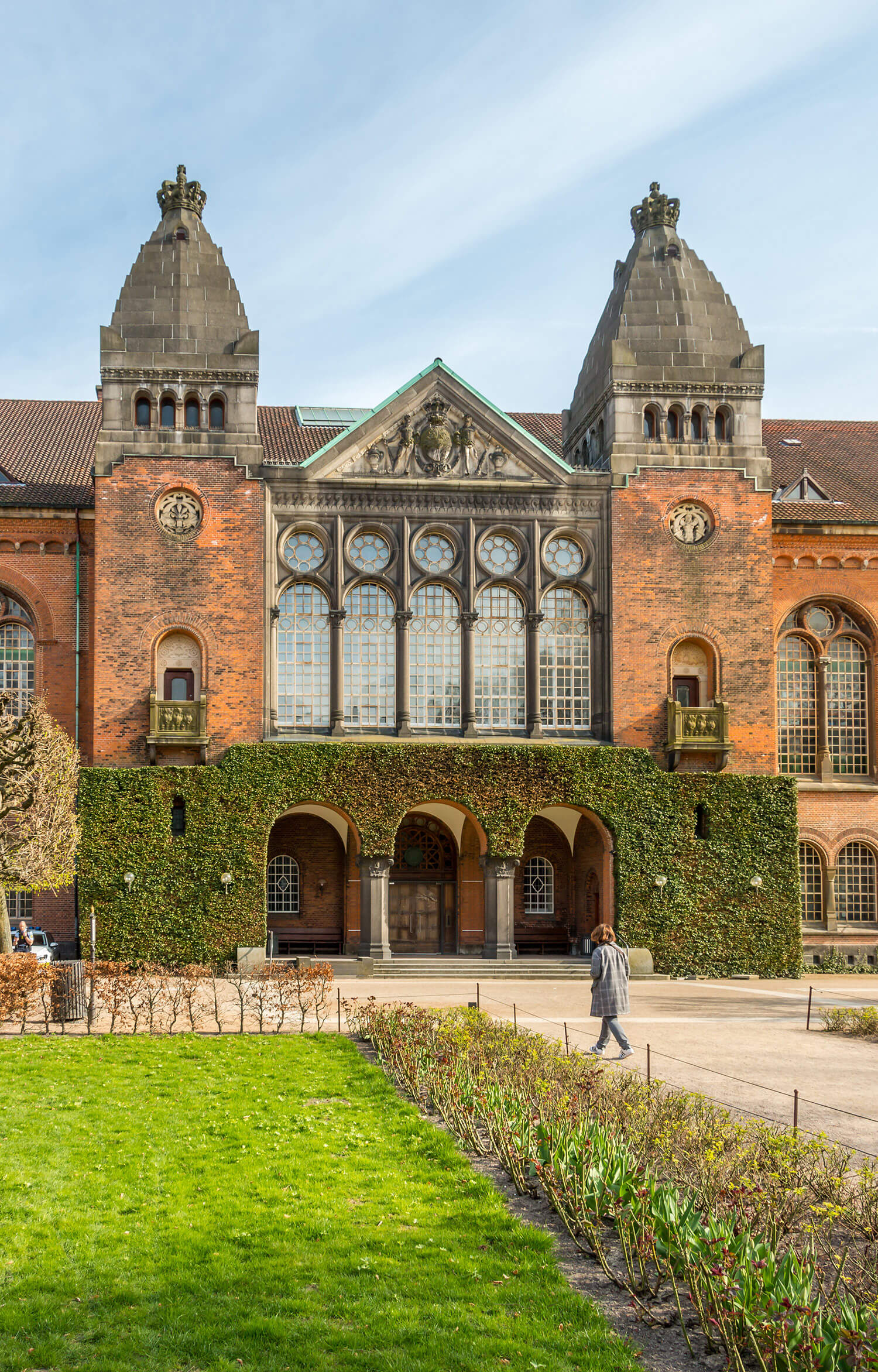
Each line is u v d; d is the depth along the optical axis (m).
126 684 39.09
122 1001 26.12
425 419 41.81
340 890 42.84
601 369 43.88
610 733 40.91
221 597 39.66
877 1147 13.55
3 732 31.59
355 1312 9.18
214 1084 18.50
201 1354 8.48
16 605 42.34
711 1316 8.77
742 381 42.62
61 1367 8.31
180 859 38.19
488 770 39.72
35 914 41.12
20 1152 14.14
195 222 42.09
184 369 40.38
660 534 41.62
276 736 40.00
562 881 44.78
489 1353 8.46
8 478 44.53
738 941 39.94
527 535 41.69
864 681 46.09
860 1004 30.02
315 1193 12.43
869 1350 7.47
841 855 45.34
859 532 45.28
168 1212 11.77
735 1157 11.47
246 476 40.03
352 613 41.09
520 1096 14.86
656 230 44.16
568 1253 10.63
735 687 41.41
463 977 37.94
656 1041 22.42
